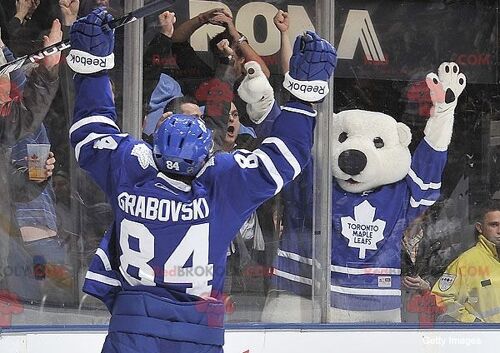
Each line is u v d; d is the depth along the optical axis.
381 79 19.08
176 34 18.19
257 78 18.61
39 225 17.41
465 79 19.39
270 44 18.67
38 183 17.42
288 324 18.14
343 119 18.92
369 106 19.02
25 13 17.34
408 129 19.11
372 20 19.08
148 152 12.39
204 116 18.39
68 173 17.58
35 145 17.39
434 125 19.23
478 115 19.45
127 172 12.23
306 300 18.69
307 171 18.67
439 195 19.27
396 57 19.16
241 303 18.39
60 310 17.48
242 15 18.52
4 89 17.23
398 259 19.11
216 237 12.23
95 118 12.52
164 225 12.05
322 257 18.70
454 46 19.36
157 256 12.06
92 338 17.06
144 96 18.08
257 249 18.48
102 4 17.73
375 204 18.97
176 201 12.06
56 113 17.48
